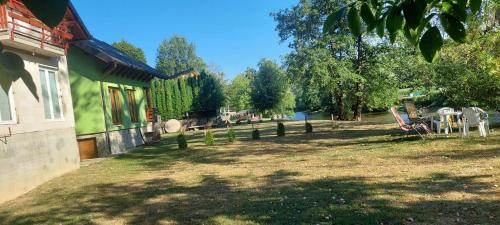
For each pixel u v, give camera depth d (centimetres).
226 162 1186
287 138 1777
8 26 952
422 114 1741
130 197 805
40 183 1054
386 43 2880
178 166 1189
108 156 1653
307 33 3148
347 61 3053
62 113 1258
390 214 554
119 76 1941
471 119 1188
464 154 938
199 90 3994
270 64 4616
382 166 891
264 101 4556
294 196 691
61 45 1202
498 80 1255
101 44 2106
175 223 604
